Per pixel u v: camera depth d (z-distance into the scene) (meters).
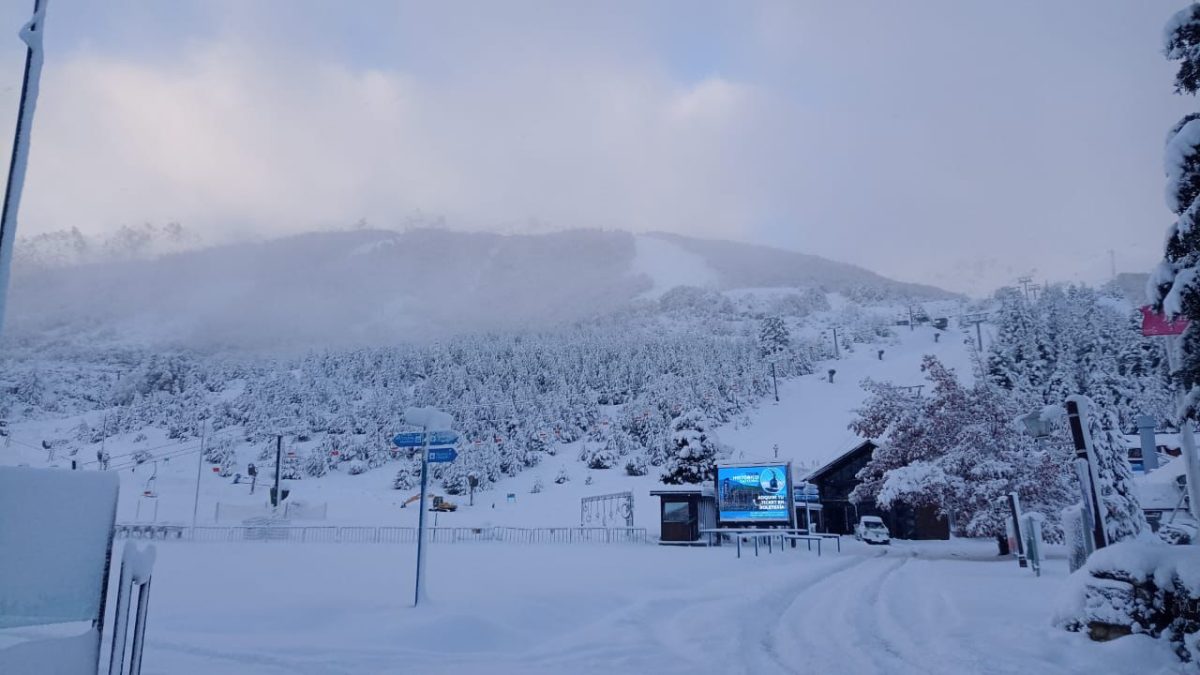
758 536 33.03
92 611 4.42
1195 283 8.89
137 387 135.50
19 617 4.05
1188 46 9.32
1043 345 88.81
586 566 22.84
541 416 97.94
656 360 120.12
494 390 107.38
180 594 14.80
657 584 18.16
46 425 119.88
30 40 4.64
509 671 9.17
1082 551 16.22
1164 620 9.50
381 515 58.62
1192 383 9.31
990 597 15.37
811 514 48.72
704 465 56.47
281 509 52.19
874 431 40.56
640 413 90.81
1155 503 29.16
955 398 36.69
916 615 13.69
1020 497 32.16
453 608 12.89
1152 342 74.25
